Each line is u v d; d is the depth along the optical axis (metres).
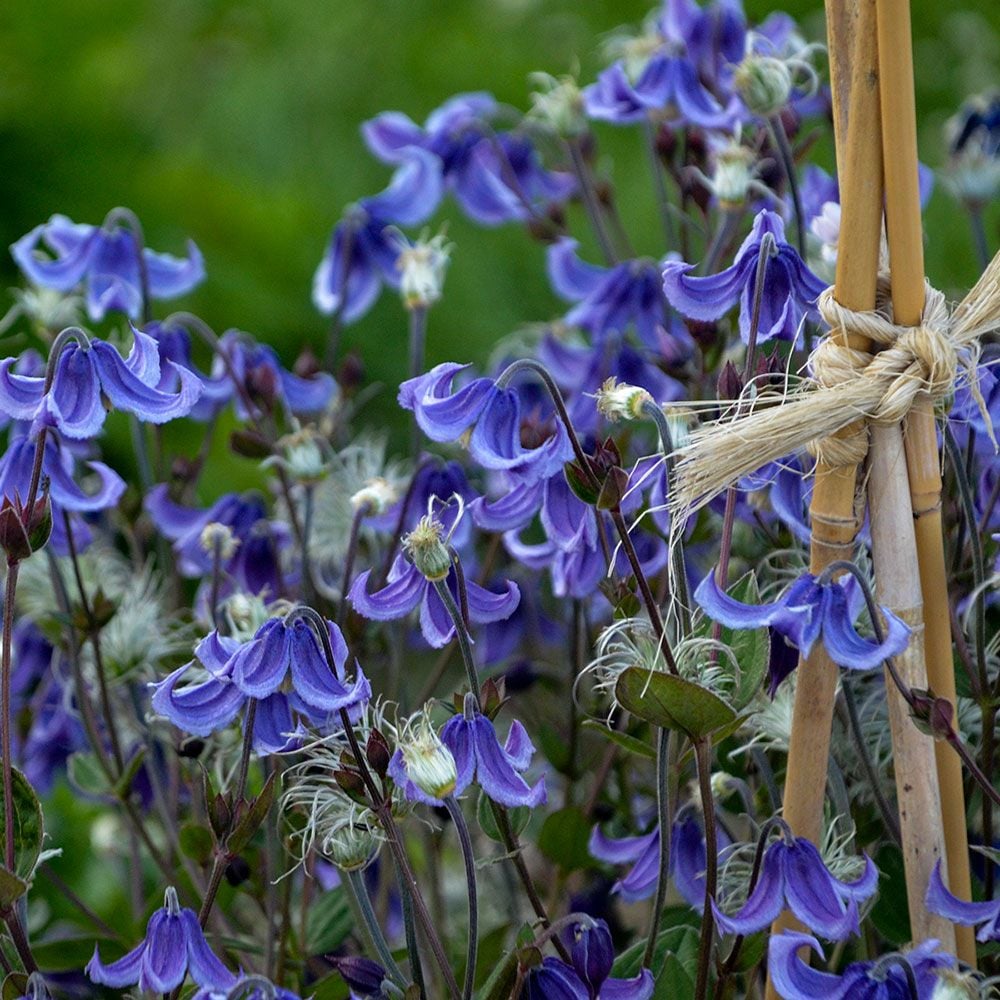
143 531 1.64
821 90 1.62
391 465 1.62
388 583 1.47
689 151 1.61
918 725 1.43
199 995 1.41
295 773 1.50
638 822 1.60
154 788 1.59
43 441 1.43
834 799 1.51
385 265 1.67
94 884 1.77
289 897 1.54
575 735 1.58
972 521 1.48
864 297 1.42
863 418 1.42
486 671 1.62
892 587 1.43
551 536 1.47
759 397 1.46
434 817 1.58
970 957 1.45
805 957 1.46
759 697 1.49
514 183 1.67
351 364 1.66
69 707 1.61
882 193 1.42
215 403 1.63
